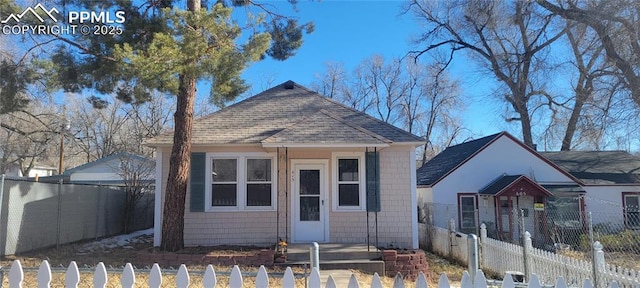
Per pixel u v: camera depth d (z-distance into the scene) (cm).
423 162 4103
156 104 3744
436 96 4088
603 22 2195
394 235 1245
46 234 1259
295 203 1258
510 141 2100
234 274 427
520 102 3116
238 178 1260
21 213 1150
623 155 2459
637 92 2102
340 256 1057
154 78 911
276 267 998
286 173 1261
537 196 1939
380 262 1026
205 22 937
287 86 1495
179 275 424
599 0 2241
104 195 1656
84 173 2716
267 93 1450
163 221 1102
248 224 1248
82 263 995
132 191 1858
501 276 1019
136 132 3819
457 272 1111
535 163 2089
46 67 1091
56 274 693
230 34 1014
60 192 1328
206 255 1017
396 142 1241
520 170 2081
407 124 4200
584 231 1877
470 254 573
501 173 2075
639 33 2042
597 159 2420
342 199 1264
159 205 1229
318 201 1262
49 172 4869
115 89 1207
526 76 3091
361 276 945
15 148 3572
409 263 1040
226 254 1043
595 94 2514
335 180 1264
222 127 1299
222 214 1246
